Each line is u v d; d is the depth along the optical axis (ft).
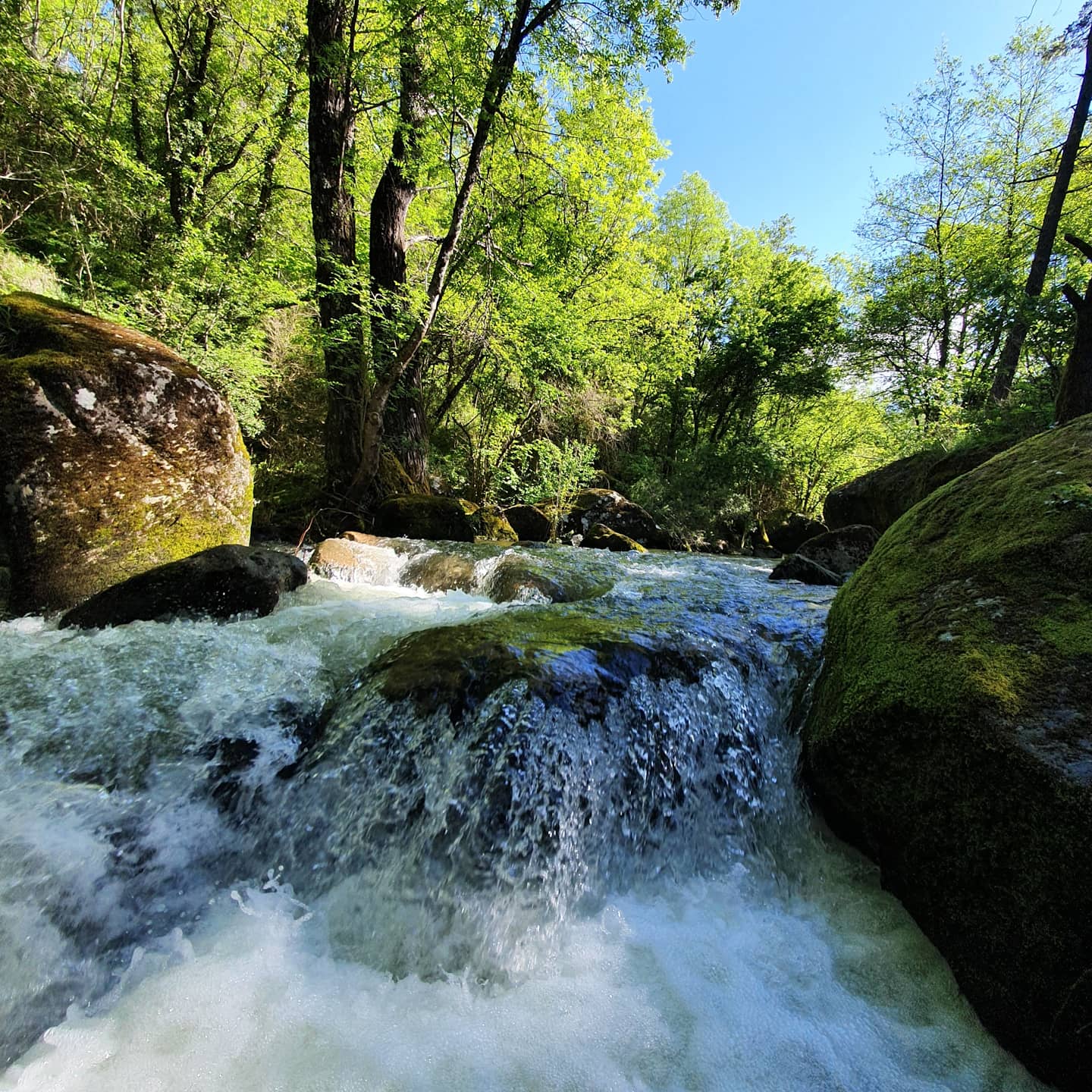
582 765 6.63
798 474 57.57
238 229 31.53
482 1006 5.07
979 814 4.78
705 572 19.62
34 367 11.29
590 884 6.31
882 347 51.72
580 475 35.81
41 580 11.09
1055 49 34.86
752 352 50.24
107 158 24.50
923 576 6.84
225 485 14.19
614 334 41.04
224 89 33.55
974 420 29.22
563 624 9.34
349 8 27.20
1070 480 6.25
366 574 16.94
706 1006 5.02
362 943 5.74
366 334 25.11
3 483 10.78
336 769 7.05
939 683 5.31
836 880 6.39
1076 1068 4.04
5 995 4.84
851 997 5.08
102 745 7.23
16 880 5.40
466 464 38.58
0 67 22.99
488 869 5.98
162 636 9.64
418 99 25.81
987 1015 4.64
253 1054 4.54
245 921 5.90
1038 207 43.06
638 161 37.83
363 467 25.75
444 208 36.65
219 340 22.89
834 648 7.77
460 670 7.20
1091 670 4.66
